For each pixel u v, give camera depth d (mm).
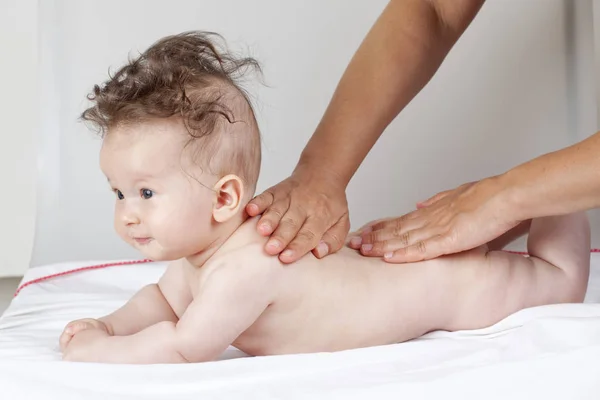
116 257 2414
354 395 917
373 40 1519
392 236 1276
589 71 2402
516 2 2412
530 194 1176
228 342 1086
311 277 1142
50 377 966
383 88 1461
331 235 1207
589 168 1135
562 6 2410
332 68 2420
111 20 2383
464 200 1251
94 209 2402
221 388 954
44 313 1495
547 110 2428
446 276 1229
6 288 2857
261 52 2404
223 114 1065
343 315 1160
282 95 2414
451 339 1178
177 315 1222
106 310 1499
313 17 2408
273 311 1133
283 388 949
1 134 2816
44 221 2387
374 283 1187
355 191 2443
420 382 938
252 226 1139
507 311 1261
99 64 2383
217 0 2396
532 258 1319
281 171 2432
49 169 2385
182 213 1062
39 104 2377
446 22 1567
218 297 1066
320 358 1039
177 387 946
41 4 2359
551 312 1206
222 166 1094
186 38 1173
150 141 1044
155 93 1054
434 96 2424
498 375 941
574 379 937
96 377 965
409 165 2439
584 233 1347
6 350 1185
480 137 2436
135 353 1052
